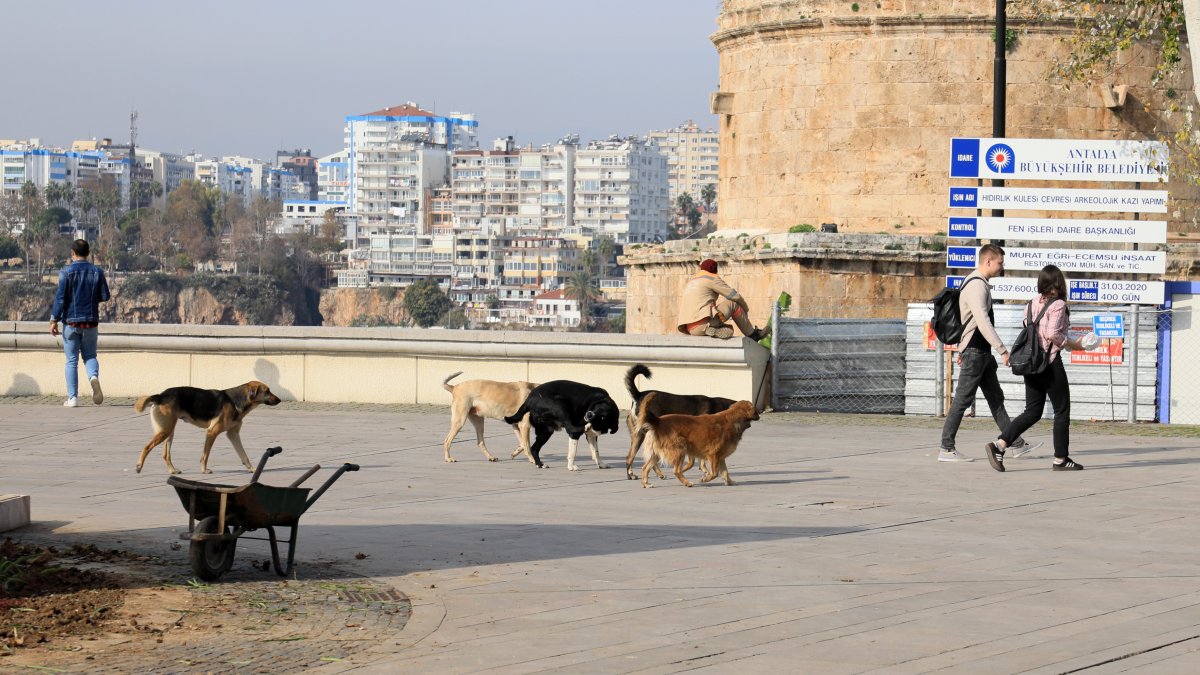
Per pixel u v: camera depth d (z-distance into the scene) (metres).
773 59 33.22
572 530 11.77
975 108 31.25
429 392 21.78
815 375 21.41
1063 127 31.11
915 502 13.20
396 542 11.24
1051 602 9.05
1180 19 26.02
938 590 9.45
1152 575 9.88
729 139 35.09
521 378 21.23
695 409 15.03
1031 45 30.92
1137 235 21.70
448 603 9.15
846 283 31.00
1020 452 16.05
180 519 12.42
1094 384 20.47
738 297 21.70
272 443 17.70
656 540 11.31
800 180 32.78
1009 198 21.94
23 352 22.89
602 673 7.48
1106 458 16.20
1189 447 17.17
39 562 10.28
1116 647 7.89
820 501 13.28
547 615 8.81
